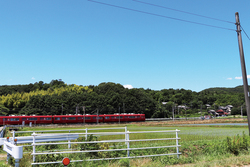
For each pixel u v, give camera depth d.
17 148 9.14
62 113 89.38
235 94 184.25
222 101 171.75
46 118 61.16
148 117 103.19
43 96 94.62
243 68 15.84
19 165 9.45
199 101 161.00
